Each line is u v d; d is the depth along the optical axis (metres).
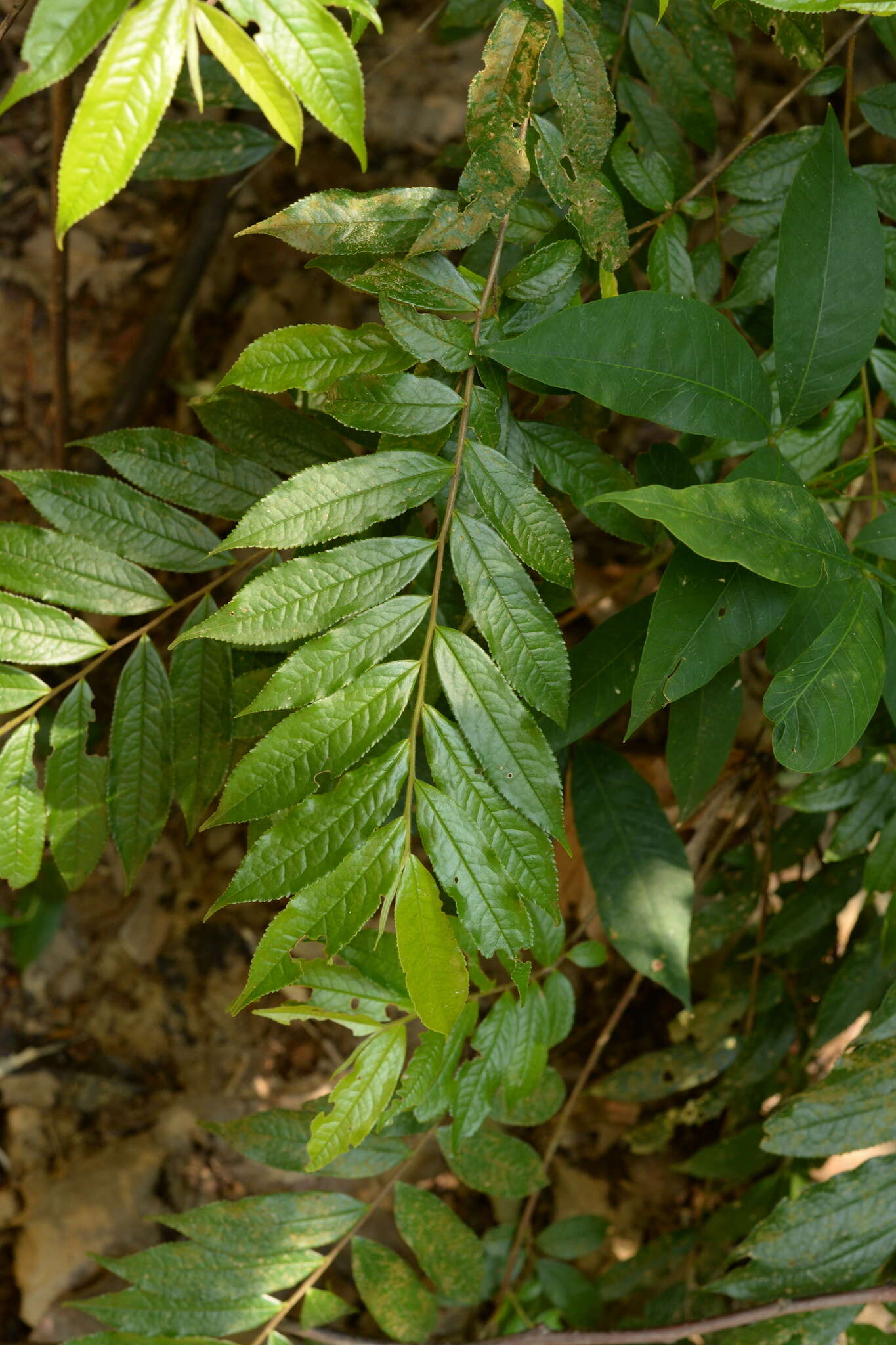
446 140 1.38
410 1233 0.87
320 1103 0.85
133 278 1.44
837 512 0.92
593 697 0.81
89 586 0.80
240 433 0.81
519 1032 0.83
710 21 0.85
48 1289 1.12
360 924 0.72
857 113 1.26
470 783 0.73
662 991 1.17
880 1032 0.81
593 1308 1.01
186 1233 0.85
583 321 0.73
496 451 0.75
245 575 0.81
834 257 0.76
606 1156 1.16
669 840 0.85
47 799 0.80
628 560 1.27
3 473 0.79
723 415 0.75
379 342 0.75
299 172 1.39
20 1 0.75
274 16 0.67
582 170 0.75
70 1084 1.23
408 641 0.78
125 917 1.29
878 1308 1.08
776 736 0.72
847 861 0.94
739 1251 0.84
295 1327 0.86
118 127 0.66
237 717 0.72
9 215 1.45
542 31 0.74
